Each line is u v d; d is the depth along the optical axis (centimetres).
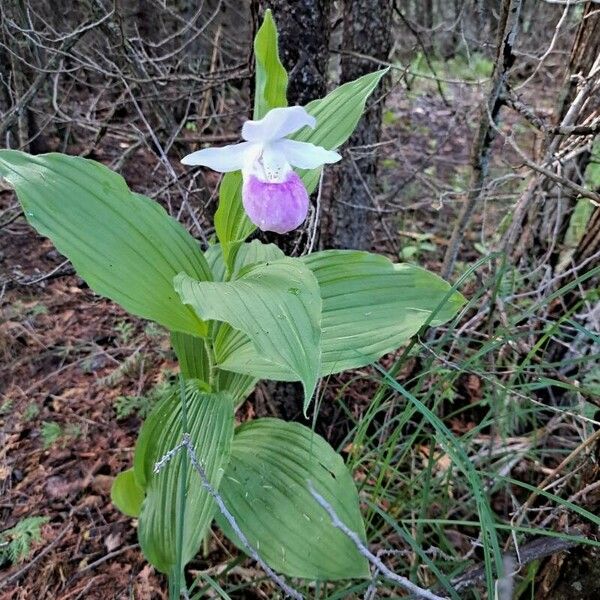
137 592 38
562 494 36
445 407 48
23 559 39
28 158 28
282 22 37
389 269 34
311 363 24
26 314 58
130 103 60
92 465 45
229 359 34
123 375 52
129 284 29
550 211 47
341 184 51
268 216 30
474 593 32
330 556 31
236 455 35
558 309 44
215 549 40
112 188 30
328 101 33
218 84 49
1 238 65
